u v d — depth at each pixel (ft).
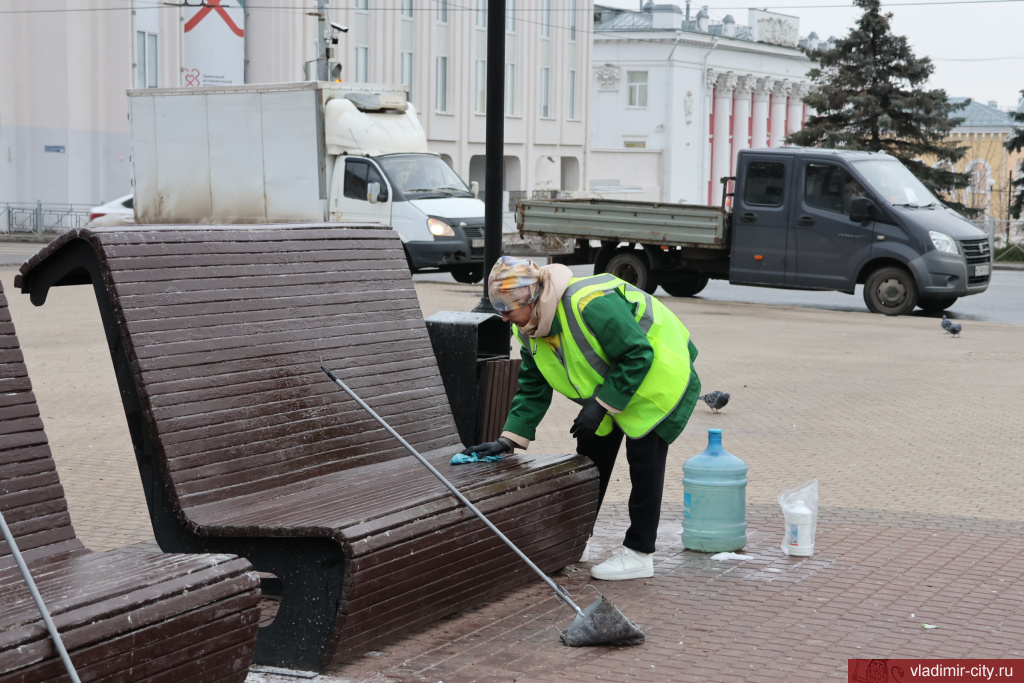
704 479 19.43
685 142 212.23
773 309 67.05
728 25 231.30
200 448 14.94
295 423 16.53
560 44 166.91
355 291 18.80
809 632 15.31
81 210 112.37
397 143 73.36
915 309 69.10
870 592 17.11
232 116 74.79
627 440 17.46
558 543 17.71
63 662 9.83
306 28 128.67
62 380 37.83
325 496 15.20
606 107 211.61
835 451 28.40
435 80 143.74
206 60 120.37
